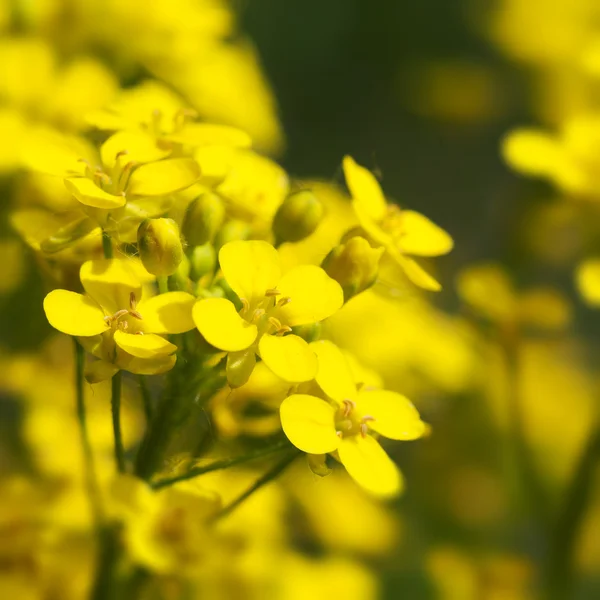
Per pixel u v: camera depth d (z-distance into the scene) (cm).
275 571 31
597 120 31
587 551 36
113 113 27
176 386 26
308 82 71
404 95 55
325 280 26
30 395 31
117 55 34
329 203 33
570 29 46
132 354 25
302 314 26
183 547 27
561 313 31
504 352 31
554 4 47
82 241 27
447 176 69
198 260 27
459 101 50
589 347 56
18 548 28
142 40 34
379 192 27
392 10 70
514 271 39
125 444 30
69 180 26
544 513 32
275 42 69
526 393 36
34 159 26
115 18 33
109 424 30
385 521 34
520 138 31
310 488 33
